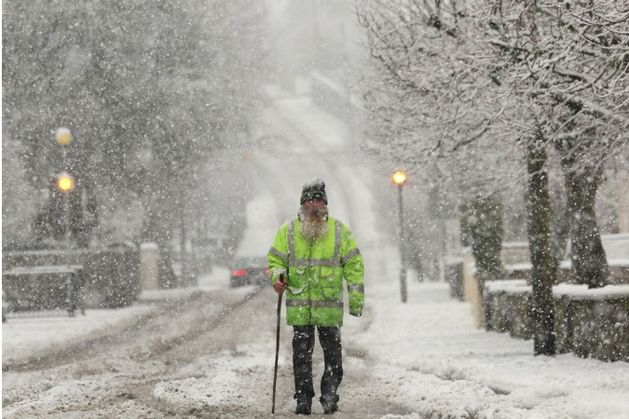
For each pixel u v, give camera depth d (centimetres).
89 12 5869
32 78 5831
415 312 4341
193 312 4559
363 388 1809
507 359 2314
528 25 2059
